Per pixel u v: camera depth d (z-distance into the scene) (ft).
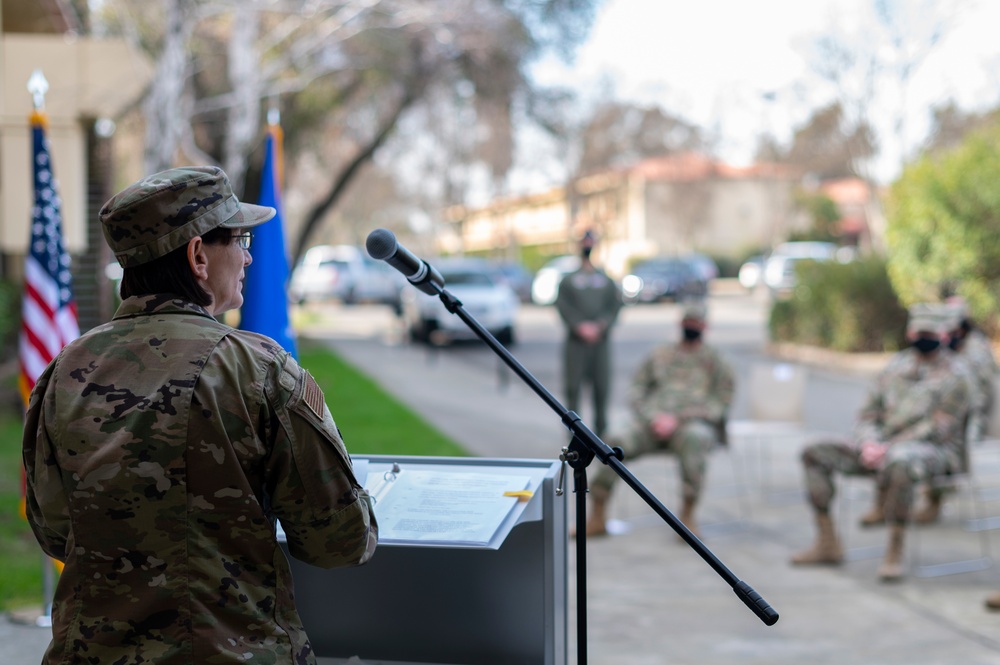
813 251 129.08
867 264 62.08
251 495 6.62
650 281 123.85
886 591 20.01
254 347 6.85
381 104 68.59
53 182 18.35
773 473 31.89
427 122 73.72
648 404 25.41
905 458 20.95
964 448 22.24
